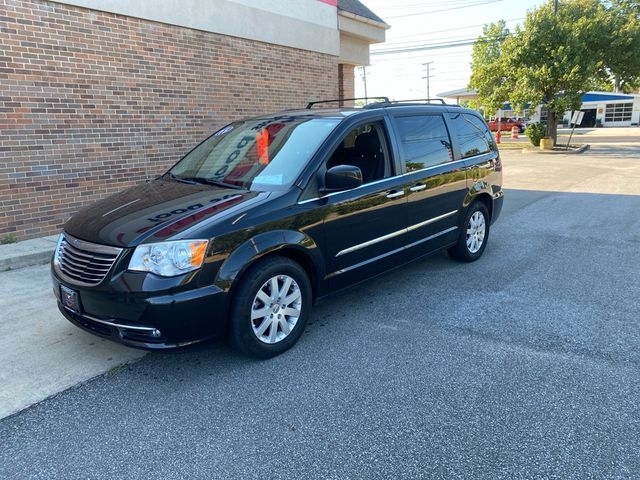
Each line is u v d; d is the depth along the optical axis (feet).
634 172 50.85
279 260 12.11
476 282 17.72
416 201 16.08
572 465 8.38
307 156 13.34
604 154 73.15
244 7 32.27
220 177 14.14
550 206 32.73
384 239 15.08
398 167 15.55
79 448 9.14
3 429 9.74
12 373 11.84
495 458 8.59
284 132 14.79
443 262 20.26
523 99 77.92
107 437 9.45
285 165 13.43
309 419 9.86
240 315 11.50
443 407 10.13
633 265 19.39
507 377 11.23
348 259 14.01
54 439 9.42
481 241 20.42
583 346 12.66
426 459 8.62
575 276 18.19
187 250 10.64
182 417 10.03
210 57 30.55
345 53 43.83
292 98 36.96
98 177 25.55
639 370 11.44
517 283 17.54
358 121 14.61
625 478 8.05
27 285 17.95
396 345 12.94
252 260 11.46
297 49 36.91
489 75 84.17
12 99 22.07
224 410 10.23
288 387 11.05
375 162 14.99
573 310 15.01
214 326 11.17
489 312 14.97
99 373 11.84
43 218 23.61
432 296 16.40
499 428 9.41
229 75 31.91
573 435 9.15
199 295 10.75
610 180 45.11
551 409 9.98
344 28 41.70
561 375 11.27
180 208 12.00
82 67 24.35
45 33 22.82
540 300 15.88
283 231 12.09
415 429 9.45
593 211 30.66
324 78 39.78
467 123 19.76
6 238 22.40
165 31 27.86
